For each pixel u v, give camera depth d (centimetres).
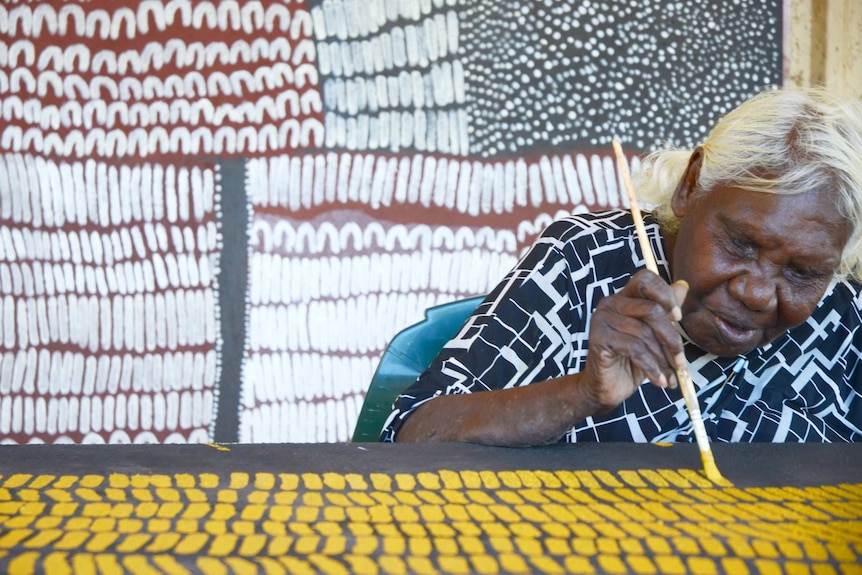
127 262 234
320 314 240
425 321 146
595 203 243
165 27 230
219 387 238
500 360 121
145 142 232
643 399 127
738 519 77
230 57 232
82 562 63
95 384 235
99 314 234
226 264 236
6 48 226
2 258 230
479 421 104
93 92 230
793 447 107
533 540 70
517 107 239
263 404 240
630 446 104
